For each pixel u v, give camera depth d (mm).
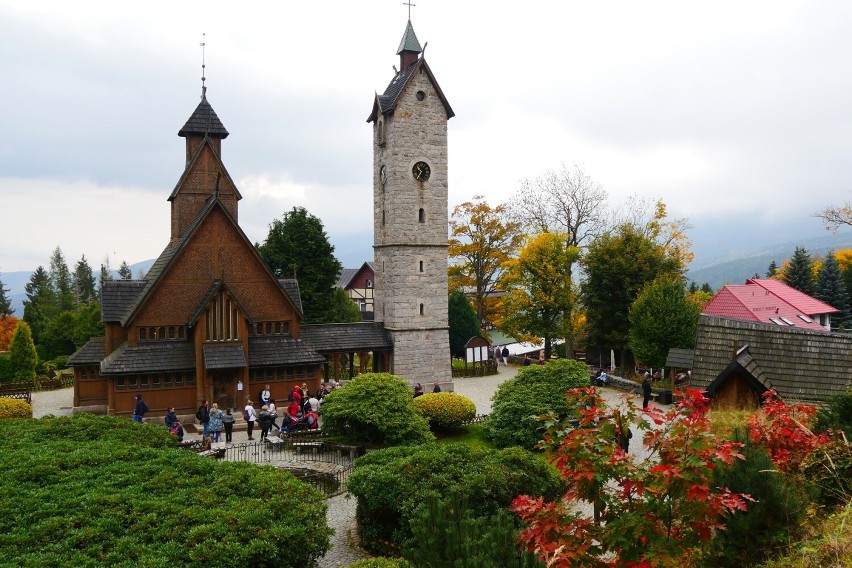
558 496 20141
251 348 40500
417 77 46969
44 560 12812
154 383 37875
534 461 20438
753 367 22391
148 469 18203
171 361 38031
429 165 47562
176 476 17844
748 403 21906
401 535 18656
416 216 47250
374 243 50594
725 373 21891
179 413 38250
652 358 48250
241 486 17234
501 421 31547
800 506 10969
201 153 43656
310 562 15633
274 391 40781
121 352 37875
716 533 11148
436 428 34812
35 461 18438
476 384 52219
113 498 15703
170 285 39094
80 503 15477
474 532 12570
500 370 60969
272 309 41875
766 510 10781
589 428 9078
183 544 14070
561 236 58312
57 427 23328
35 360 56875
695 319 48000
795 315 63750
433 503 13875
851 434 13336
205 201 43781
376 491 19328
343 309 71250
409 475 19500
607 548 8469
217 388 38781
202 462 18938
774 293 67750
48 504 15344
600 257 57156
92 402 40438
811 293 88562
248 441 33219
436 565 12602
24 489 16422
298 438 32406
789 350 23188
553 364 32906
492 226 71438
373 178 50656
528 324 59094
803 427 12672
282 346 41406
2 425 23656
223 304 38781
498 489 18781
